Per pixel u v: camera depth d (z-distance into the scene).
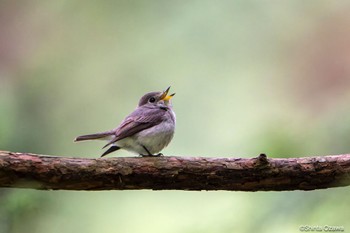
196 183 7.12
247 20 14.58
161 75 14.38
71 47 13.95
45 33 13.36
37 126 10.45
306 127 9.62
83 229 10.05
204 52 14.51
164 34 14.66
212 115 13.85
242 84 14.09
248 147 9.87
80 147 12.17
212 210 10.63
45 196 8.52
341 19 13.41
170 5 14.78
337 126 9.16
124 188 7.09
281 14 14.37
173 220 11.25
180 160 7.08
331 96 12.16
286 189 7.21
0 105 9.89
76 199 10.14
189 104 14.09
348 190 8.56
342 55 12.89
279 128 9.70
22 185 6.77
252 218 9.07
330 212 8.52
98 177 6.91
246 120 13.58
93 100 13.78
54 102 12.50
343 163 7.04
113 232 11.06
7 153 6.67
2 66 12.24
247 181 7.10
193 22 14.67
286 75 13.46
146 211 11.30
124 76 14.29
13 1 13.12
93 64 14.07
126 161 7.00
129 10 14.64
